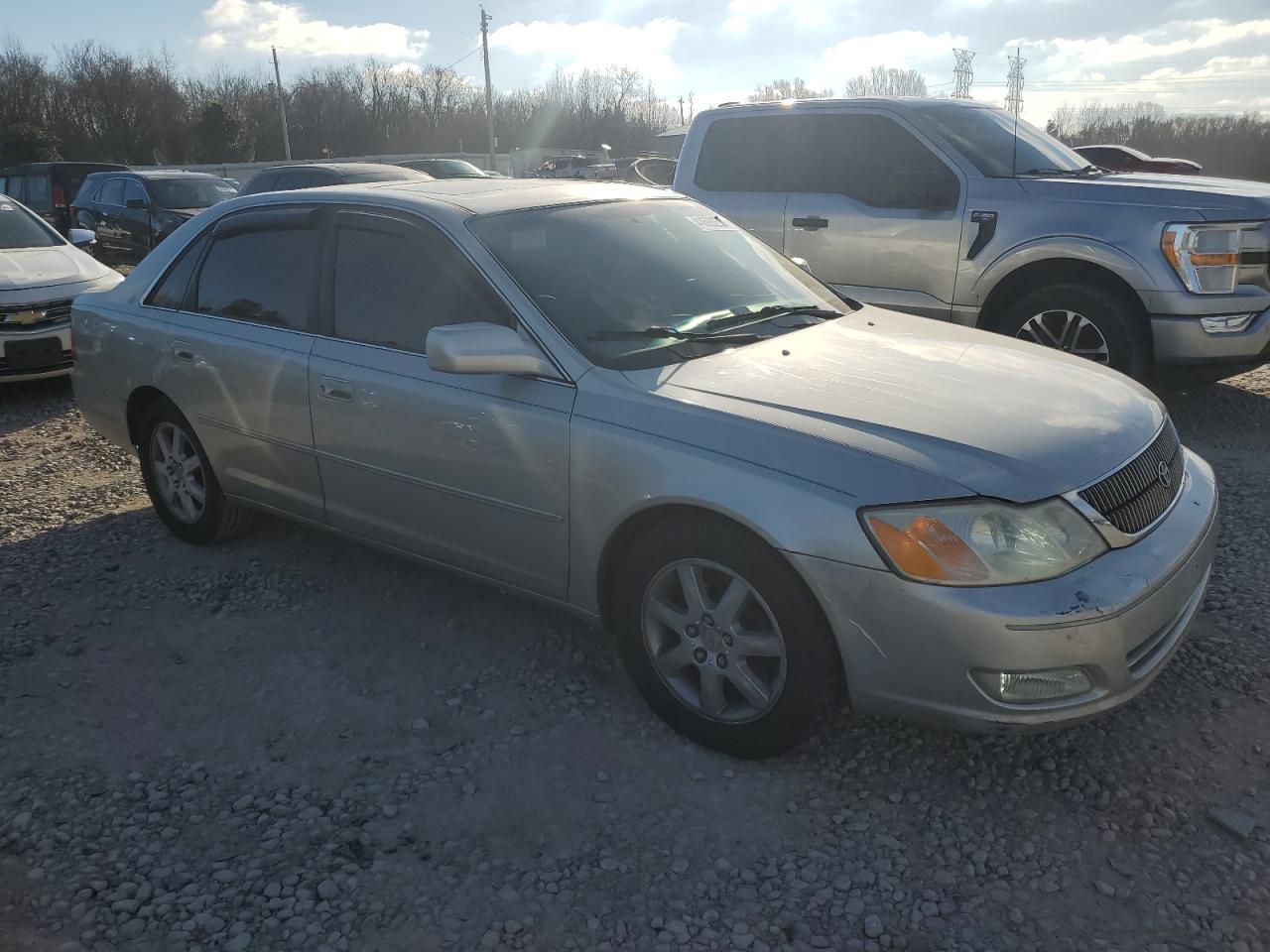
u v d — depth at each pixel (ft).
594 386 10.04
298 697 11.09
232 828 8.91
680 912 7.88
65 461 20.30
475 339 9.89
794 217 22.26
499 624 12.65
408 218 11.90
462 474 11.00
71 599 13.60
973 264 19.90
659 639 10.02
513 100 247.91
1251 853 8.34
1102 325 18.85
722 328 11.33
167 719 10.71
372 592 13.64
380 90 237.04
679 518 9.39
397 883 8.23
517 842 8.70
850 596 8.42
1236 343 18.10
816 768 9.62
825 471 8.59
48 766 9.87
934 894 8.00
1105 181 19.42
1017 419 9.25
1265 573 13.19
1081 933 7.59
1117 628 8.28
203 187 51.67
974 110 22.00
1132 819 8.81
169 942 7.63
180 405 14.21
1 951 7.56
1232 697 10.50
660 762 9.77
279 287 13.12
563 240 11.80
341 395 11.98
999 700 8.26
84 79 197.77
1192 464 10.86
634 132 248.52
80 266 27.32
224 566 14.57
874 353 10.91
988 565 8.16
